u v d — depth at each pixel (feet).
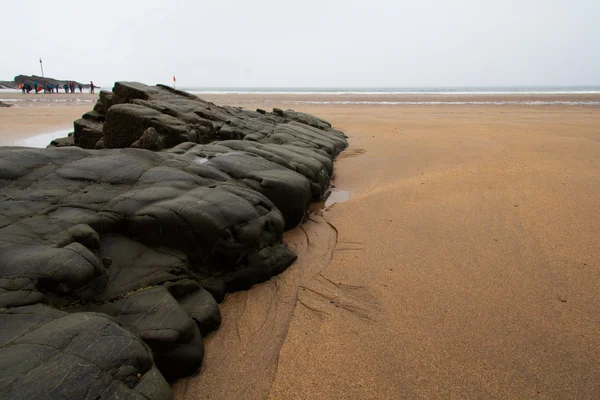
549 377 10.98
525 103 112.37
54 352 8.46
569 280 15.55
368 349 12.29
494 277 16.01
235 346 12.82
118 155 19.48
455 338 12.60
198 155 23.50
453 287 15.46
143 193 16.24
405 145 45.39
